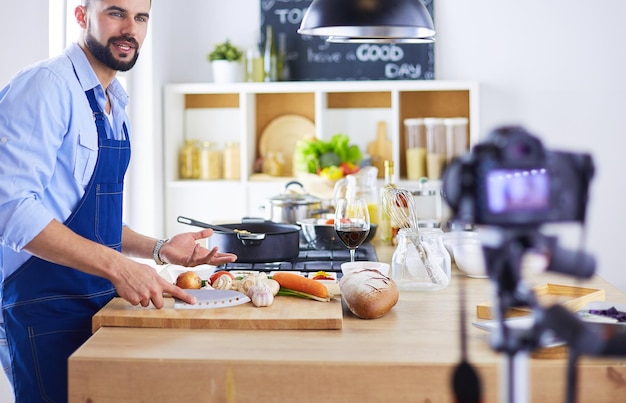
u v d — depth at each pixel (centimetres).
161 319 190
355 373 160
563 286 222
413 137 491
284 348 172
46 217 194
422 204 433
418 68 505
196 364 163
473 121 481
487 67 502
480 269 253
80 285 213
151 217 470
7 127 198
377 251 311
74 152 213
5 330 216
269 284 211
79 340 213
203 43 513
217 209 518
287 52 511
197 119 523
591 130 499
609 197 500
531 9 498
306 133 522
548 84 500
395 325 192
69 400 166
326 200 377
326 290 208
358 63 509
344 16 253
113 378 165
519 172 75
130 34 221
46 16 311
